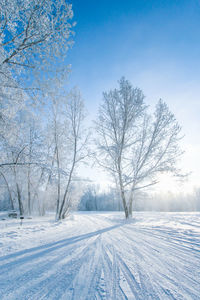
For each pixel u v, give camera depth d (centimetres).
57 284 230
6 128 723
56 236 616
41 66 635
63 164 1572
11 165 763
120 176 1430
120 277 253
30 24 558
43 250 409
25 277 254
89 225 1057
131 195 1476
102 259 339
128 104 1491
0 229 750
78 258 346
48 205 2005
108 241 520
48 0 554
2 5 493
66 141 1608
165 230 703
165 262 321
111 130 1537
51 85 672
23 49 595
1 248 425
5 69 586
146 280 243
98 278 250
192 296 199
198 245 438
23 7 530
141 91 1479
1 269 287
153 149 1357
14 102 675
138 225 950
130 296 198
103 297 195
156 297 195
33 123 1129
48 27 572
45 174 898
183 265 304
